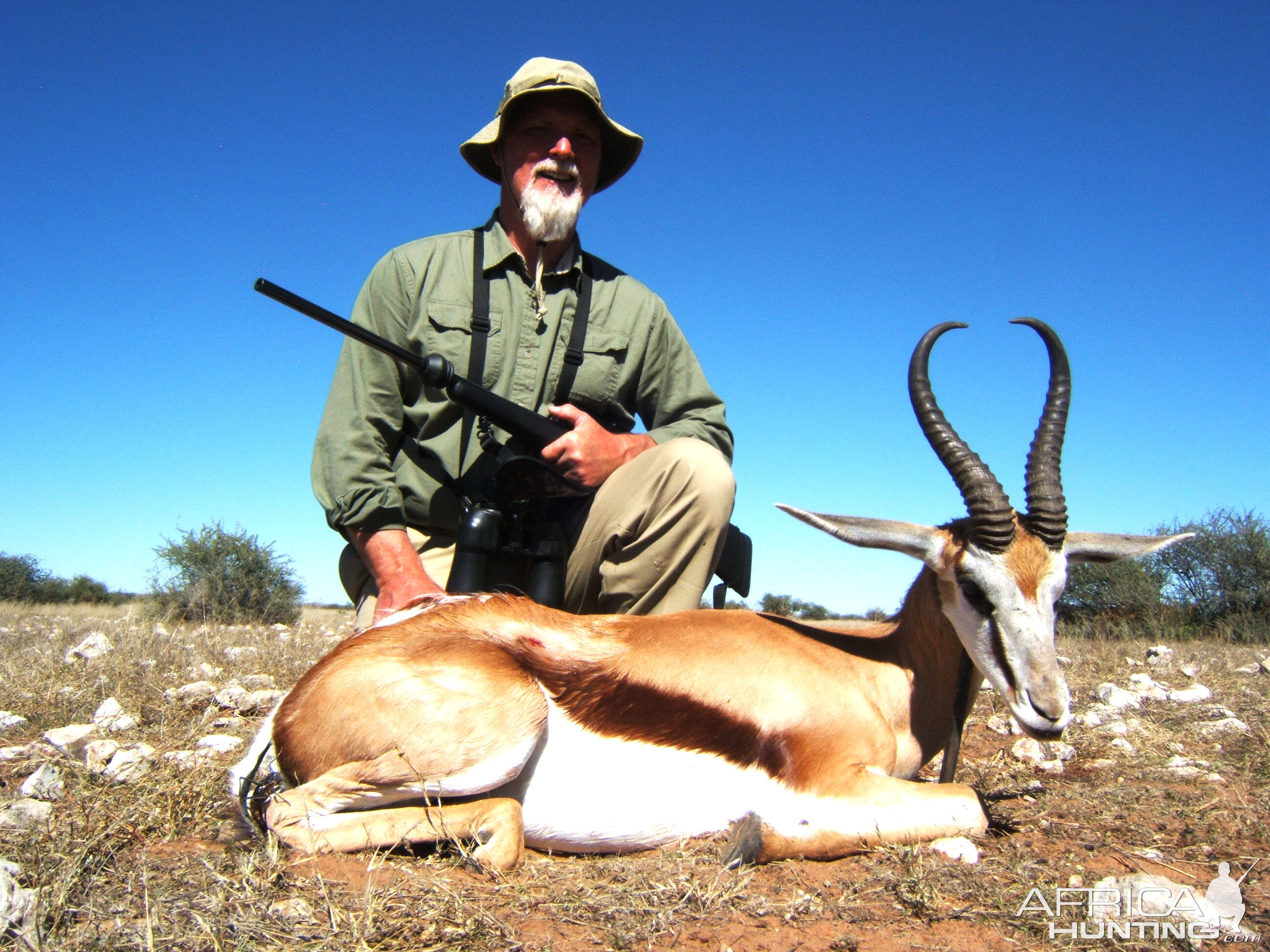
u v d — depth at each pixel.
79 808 1.19
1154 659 3.33
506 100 1.67
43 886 0.96
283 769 1.20
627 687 1.24
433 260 1.66
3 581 9.59
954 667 1.37
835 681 1.30
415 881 1.04
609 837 1.22
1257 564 5.80
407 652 1.19
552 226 1.65
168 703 1.99
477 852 1.10
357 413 1.57
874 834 1.20
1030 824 1.38
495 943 0.93
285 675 2.40
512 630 1.25
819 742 1.25
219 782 1.34
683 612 1.39
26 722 1.83
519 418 1.55
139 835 1.17
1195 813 1.42
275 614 5.73
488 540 1.48
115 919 0.92
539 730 1.20
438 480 1.63
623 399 1.78
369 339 1.47
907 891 1.07
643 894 1.04
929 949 0.95
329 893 0.99
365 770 1.15
